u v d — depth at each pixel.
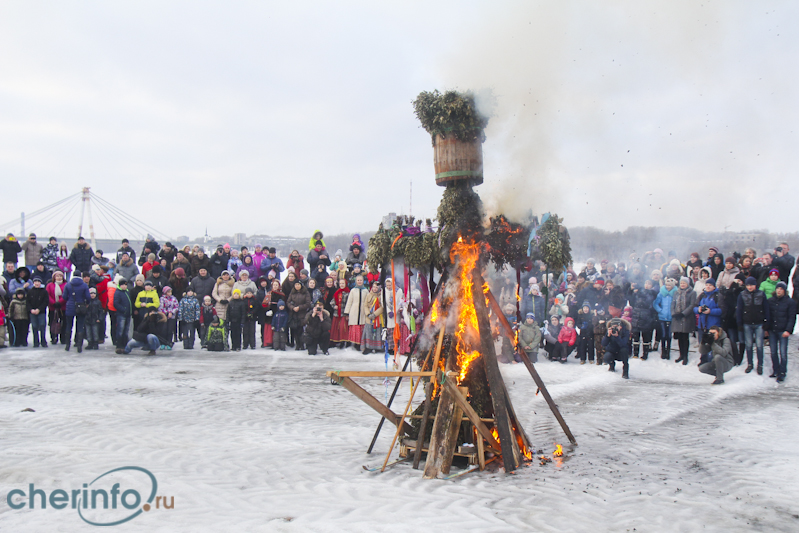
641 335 13.92
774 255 13.55
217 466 6.11
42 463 6.15
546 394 6.82
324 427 7.94
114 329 15.50
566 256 6.21
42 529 4.50
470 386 6.24
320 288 16.16
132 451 6.64
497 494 5.22
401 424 6.16
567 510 4.83
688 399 9.93
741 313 11.84
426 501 5.04
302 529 4.44
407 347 14.49
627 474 5.82
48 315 16.31
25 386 10.58
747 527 4.53
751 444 7.06
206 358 14.20
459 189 6.17
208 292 16.03
